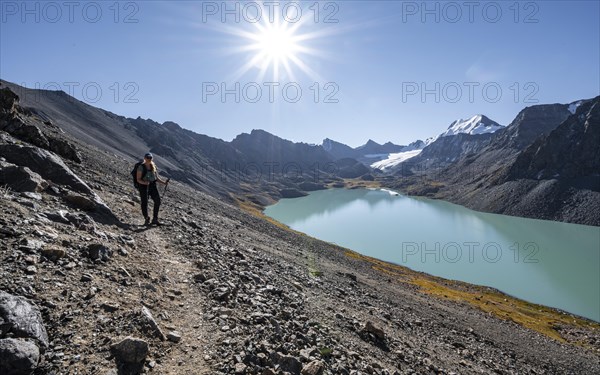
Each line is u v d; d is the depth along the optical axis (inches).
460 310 1529.3
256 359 275.3
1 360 185.8
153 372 230.5
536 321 1798.7
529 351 1103.6
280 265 855.7
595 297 2476.6
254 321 349.1
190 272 438.0
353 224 5565.9
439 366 553.3
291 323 393.7
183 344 273.0
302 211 7303.2
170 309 323.9
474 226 5502.0
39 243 326.6
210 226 1113.4
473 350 832.9
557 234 4960.6
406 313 996.6
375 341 509.0
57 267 305.0
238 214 2805.1
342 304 695.7
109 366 217.3
